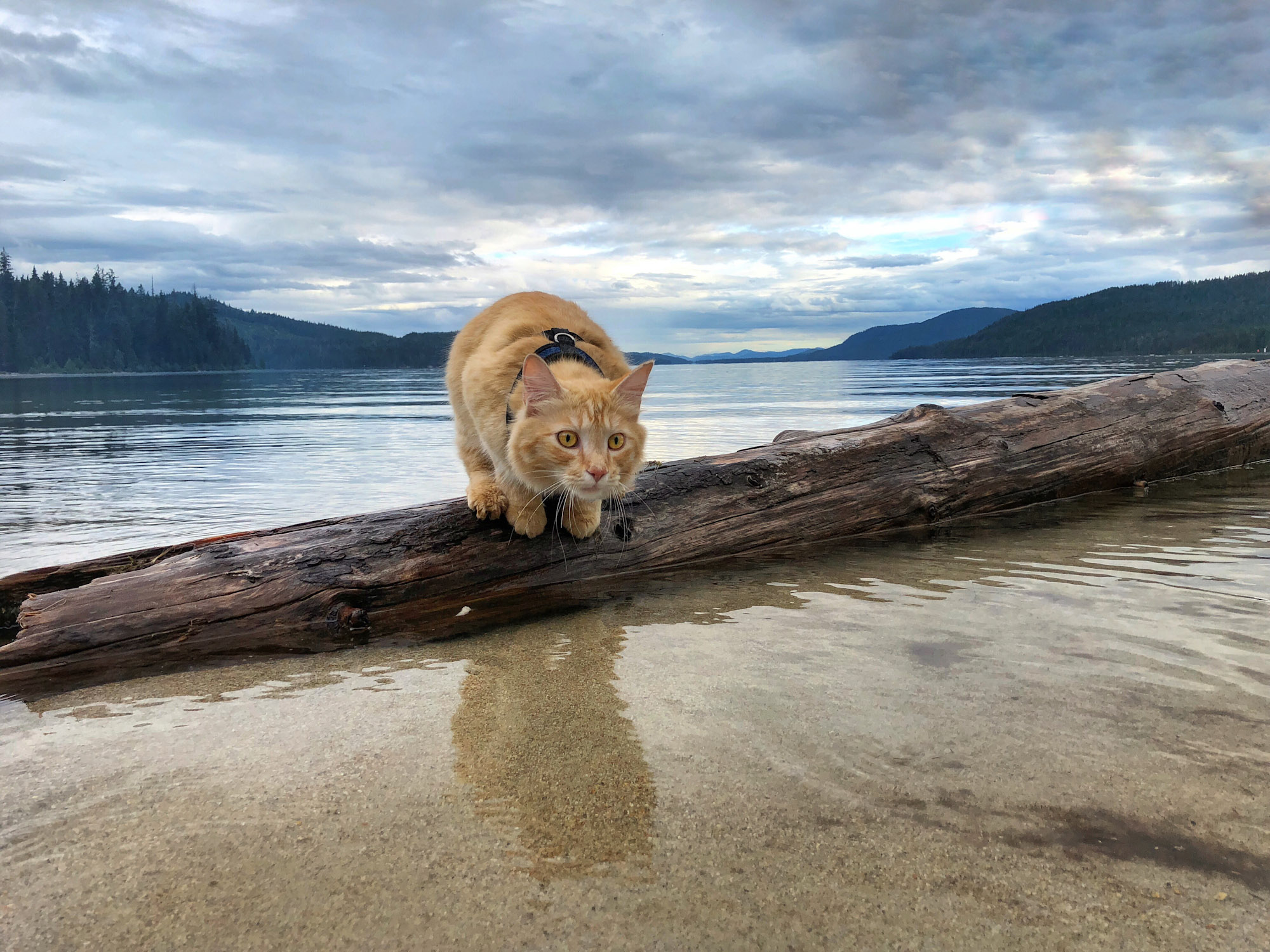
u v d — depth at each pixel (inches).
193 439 113.3
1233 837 18.3
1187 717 22.6
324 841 18.7
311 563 30.9
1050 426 48.8
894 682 25.0
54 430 133.6
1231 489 52.3
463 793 20.2
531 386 29.8
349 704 24.6
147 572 29.8
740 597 33.2
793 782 20.3
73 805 20.1
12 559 43.0
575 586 35.2
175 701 25.3
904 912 16.0
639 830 18.8
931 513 43.9
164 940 15.6
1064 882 16.8
